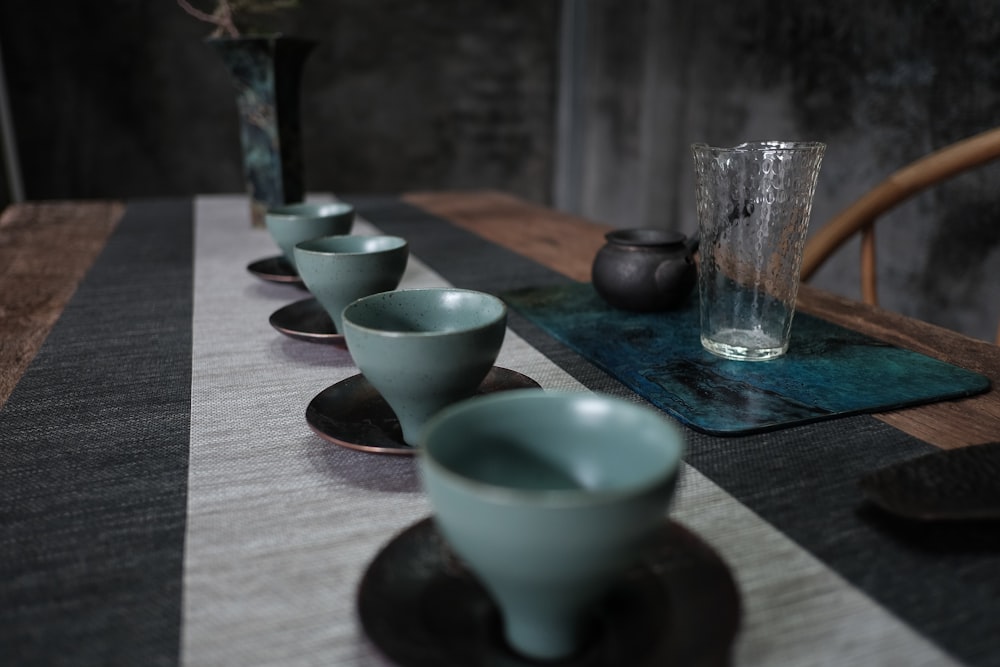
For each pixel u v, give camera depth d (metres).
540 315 0.72
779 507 0.40
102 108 2.46
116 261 0.98
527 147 2.95
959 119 1.50
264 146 1.12
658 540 0.34
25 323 0.72
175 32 2.46
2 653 0.30
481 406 0.30
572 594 0.26
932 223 1.59
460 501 0.24
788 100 1.92
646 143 2.53
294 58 1.08
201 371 0.60
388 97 2.75
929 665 0.29
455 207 1.38
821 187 1.87
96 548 0.37
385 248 0.65
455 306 0.47
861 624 0.31
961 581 0.34
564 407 0.30
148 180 2.57
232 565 0.35
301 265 0.60
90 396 0.55
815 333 0.67
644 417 0.29
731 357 0.60
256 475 0.44
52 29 2.36
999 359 0.60
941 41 1.51
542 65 2.88
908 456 0.45
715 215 0.59
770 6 1.94
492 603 0.30
